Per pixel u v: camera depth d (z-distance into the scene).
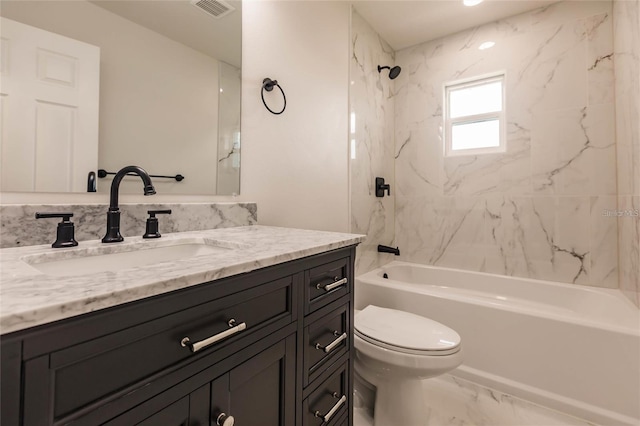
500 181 2.28
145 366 0.48
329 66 1.94
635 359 1.30
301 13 1.73
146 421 0.48
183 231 1.15
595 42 1.97
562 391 1.46
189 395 0.54
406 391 1.33
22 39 0.82
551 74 2.10
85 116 0.93
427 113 2.59
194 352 0.55
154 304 0.49
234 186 1.39
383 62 2.57
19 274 0.52
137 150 1.06
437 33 2.48
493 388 1.62
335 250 0.97
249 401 0.67
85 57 0.93
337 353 0.98
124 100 1.02
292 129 1.68
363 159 2.29
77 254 0.77
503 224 2.27
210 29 1.29
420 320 1.44
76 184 0.91
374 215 2.44
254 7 1.47
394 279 2.47
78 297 0.40
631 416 1.30
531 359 1.54
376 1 2.10
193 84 1.23
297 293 0.80
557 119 2.08
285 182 1.64
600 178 1.95
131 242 0.90
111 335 0.44
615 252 1.90
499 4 2.12
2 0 0.78
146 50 1.08
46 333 0.38
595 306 1.82
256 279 0.68
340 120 2.05
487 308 1.67
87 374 0.41
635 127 1.58
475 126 2.47
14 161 0.81
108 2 0.99
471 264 2.39
